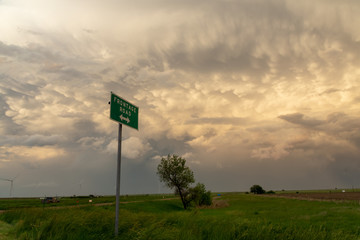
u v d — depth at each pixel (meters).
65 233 9.60
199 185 69.69
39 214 16.69
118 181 10.12
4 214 19.59
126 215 12.68
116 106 10.17
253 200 95.44
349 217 29.77
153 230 9.63
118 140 10.41
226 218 12.89
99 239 9.67
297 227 11.01
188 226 10.95
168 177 66.19
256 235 9.85
